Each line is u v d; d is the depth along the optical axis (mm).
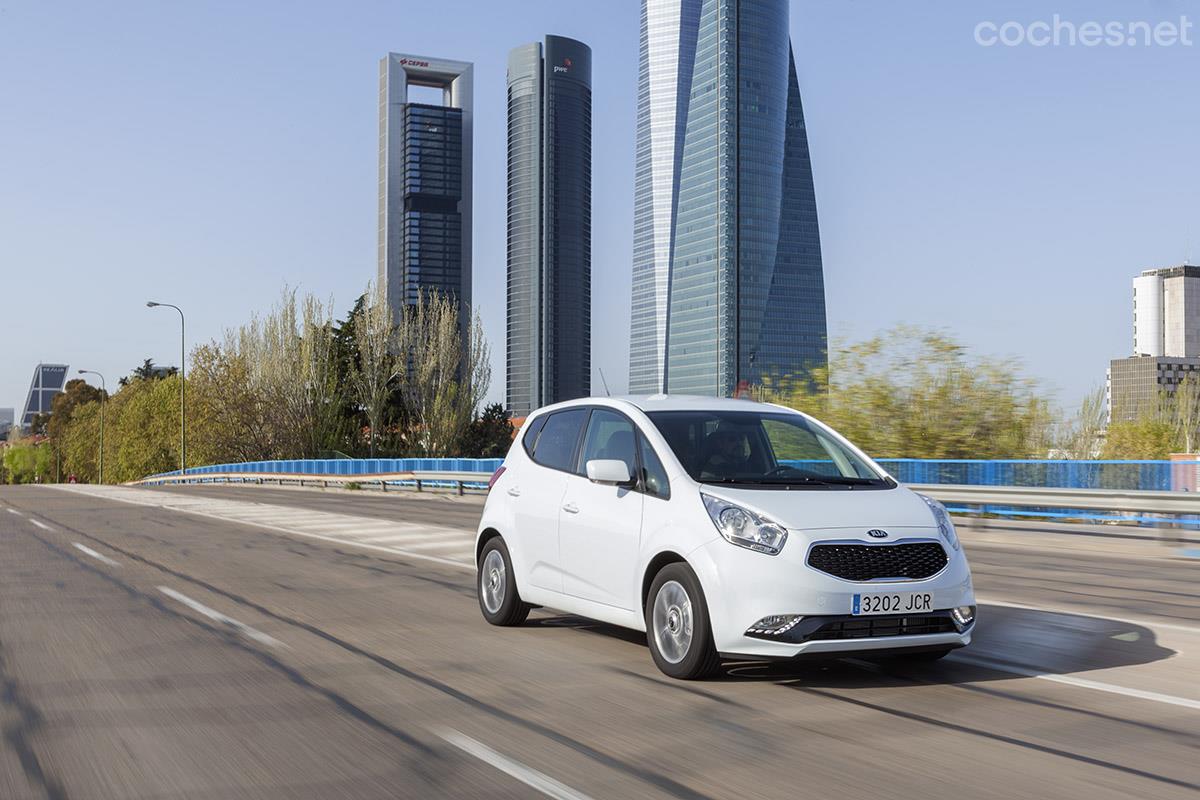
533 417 8484
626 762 4691
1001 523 19344
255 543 15867
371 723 5387
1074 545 15891
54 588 10695
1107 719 5430
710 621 6066
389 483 39531
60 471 150625
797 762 4688
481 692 6074
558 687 6195
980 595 10172
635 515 6727
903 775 4500
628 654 7219
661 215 196250
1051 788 4328
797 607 5777
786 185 182625
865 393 23844
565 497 7484
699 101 186375
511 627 8320
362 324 70062
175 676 6539
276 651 7344
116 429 103562
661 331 192750
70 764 4707
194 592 10406
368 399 69875
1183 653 7188
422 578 11555
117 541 16250
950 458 23078
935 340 23625
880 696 5941
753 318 176500
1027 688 6145
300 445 70188
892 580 5910
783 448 7113
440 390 68625
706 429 7023
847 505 6207
